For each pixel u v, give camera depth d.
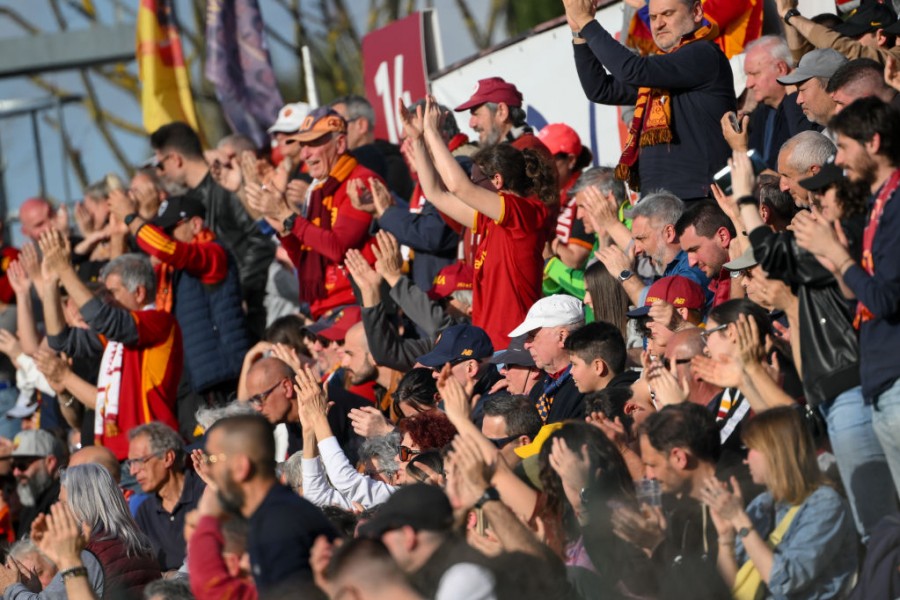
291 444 25.03
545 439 15.88
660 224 21.70
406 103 37.94
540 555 14.71
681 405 15.74
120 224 34.38
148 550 22.05
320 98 52.44
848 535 15.00
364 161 31.67
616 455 15.59
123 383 30.14
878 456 15.12
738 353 16.20
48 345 31.59
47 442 31.09
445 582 13.73
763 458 15.12
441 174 23.09
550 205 24.05
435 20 37.34
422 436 20.61
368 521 16.06
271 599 14.01
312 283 28.56
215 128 49.31
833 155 18.48
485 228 23.91
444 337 22.84
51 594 21.05
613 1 29.31
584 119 31.17
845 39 21.66
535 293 23.67
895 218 14.61
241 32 40.47
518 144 25.02
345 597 13.45
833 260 14.92
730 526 15.09
